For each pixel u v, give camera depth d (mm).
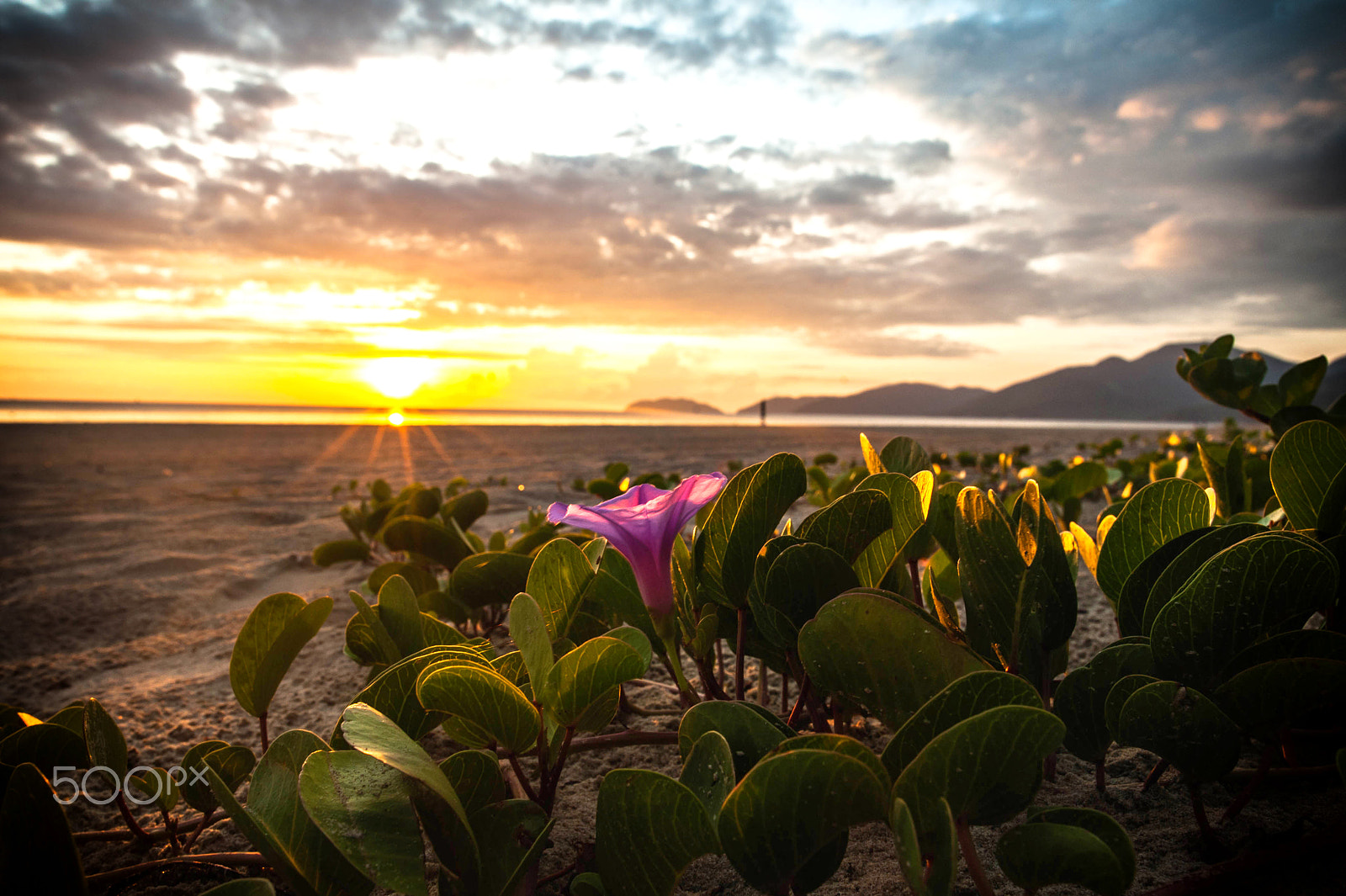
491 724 1081
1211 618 1087
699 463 14641
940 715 924
